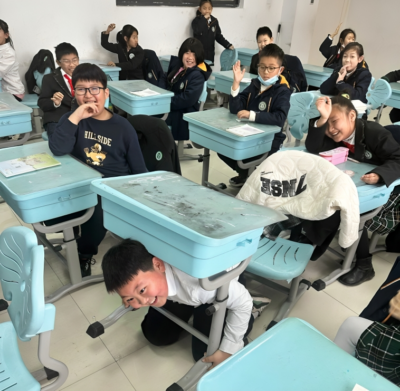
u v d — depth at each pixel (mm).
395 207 2174
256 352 852
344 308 2008
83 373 1560
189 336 1788
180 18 5438
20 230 1024
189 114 2709
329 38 5621
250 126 2529
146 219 1085
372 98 3590
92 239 2027
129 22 4980
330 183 1591
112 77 4355
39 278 920
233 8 5914
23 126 2613
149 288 1100
